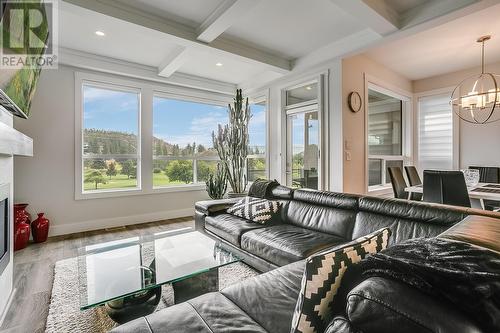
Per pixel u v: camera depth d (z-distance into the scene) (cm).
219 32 299
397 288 60
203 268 186
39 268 258
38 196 362
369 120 446
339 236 235
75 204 389
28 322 175
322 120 395
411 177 390
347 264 94
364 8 248
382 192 457
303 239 222
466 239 86
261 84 493
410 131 520
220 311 116
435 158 502
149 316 112
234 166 491
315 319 85
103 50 370
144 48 365
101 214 411
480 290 53
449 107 482
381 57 410
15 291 212
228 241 269
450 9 249
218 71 470
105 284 167
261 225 275
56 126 374
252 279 147
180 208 493
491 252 70
